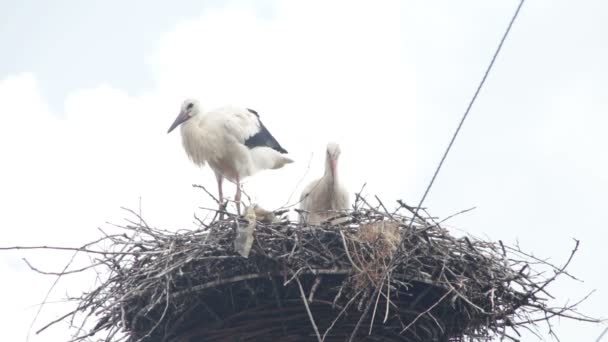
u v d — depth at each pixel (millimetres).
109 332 11648
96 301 11656
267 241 11414
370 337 11602
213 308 11664
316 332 10406
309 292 11500
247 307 11570
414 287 11734
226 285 11398
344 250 11578
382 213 12281
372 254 11391
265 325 11555
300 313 11492
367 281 11273
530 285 11953
